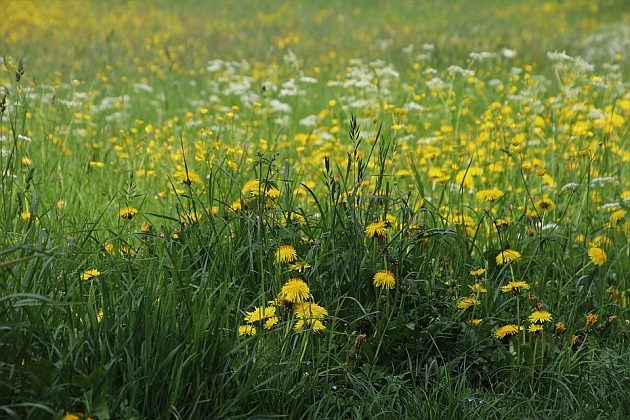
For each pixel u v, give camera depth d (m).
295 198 6.00
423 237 5.14
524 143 8.24
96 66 13.88
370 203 5.32
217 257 4.80
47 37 19.47
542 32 21.75
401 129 8.87
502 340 4.99
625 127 8.61
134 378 3.73
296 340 4.49
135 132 8.82
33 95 9.38
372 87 10.25
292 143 9.39
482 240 6.12
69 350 3.69
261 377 4.14
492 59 14.88
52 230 4.86
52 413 3.38
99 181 7.35
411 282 4.92
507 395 4.57
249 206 5.23
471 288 5.13
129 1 27.56
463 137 8.59
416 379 4.72
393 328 4.71
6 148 7.48
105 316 3.87
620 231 6.36
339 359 4.63
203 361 3.95
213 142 7.17
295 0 31.83
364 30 24.27
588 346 5.08
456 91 11.58
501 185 7.37
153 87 13.69
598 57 15.67
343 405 4.32
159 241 4.86
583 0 28.16
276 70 14.27
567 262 5.91
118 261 4.68
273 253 4.87
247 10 29.30
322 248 4.97
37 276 4.15
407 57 16.11
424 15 28.12
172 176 7.54
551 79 13.35
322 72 15.07
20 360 3.59
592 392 4.55
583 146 7.75
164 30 22.77
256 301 4.74
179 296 4.27
